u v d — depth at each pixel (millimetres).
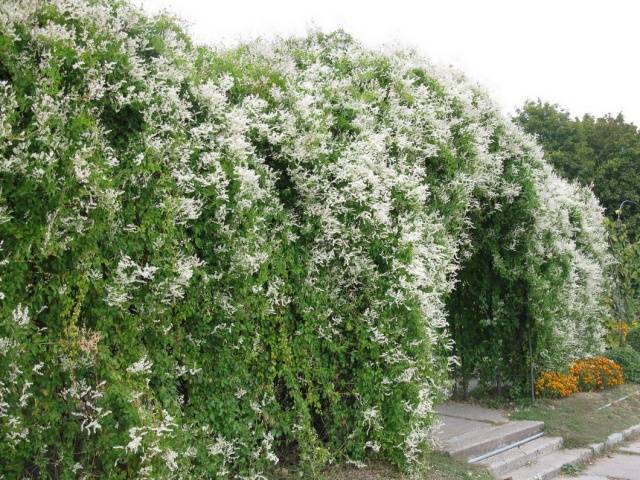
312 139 5250
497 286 9844
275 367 5164
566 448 8289
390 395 5984
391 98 6801
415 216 6219
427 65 7734
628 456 8328
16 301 3400
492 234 9125
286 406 5461
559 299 10219
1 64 3385
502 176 8734
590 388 11453
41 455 3543
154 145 4012
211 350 4602
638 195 27625
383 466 6145
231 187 4484
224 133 4531
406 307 5918
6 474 3426
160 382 4195
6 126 3230
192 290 4320
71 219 3518
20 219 3400
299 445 5285
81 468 3713
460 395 10336
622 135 29156
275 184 5305
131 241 3932
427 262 6617
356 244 5691
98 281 3689
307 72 6309
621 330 15031
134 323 3916
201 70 4742
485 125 8477
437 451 7090
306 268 5391
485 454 7371
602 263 13867
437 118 7211
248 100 4867
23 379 3371
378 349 5852
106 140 3863
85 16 3754
